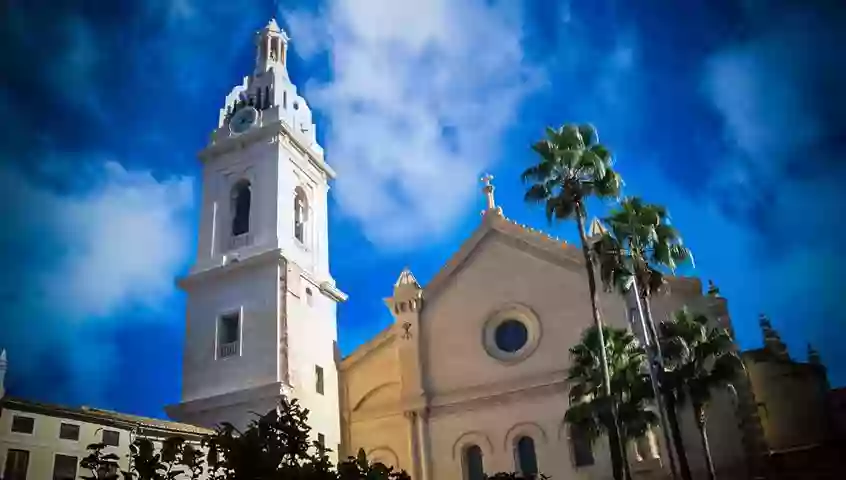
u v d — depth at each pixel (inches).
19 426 1251.8
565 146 1393.9
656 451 1502.2
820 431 1631.4
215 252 1955.0
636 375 1379.2
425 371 1797.5
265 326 1790.1
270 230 1903.3
